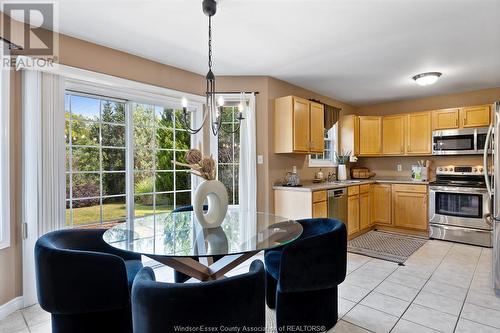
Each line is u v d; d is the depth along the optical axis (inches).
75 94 106.4
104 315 63.4
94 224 111.3
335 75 146.8
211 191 76.0
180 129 139.9
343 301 92.7
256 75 146.0
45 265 59.5
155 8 82.9
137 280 47.6
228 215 97.7
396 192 184.1
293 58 123.0
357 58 123.5
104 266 60.7
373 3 81.1
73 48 100.3
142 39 103.6
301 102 148.3
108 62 109.7
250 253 63.8
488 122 161.9
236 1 79.1
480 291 99.1
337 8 83.5
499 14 87.4
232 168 150.8
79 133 107.7
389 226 187.6
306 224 92.0
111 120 116.7
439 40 106.0
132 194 121.6
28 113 89.7
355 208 170.9
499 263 95.8
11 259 87.2
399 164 206.8
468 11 85.7
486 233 151.1
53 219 94.1
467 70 139.3
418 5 82.4
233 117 151.3
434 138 179.5
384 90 176.2
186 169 141.1
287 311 72.2
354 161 204.8
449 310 86.6
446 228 163.3
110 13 85.4
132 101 122.0
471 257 135.2
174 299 42.3
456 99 182.4
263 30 97.0
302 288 70.6
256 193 145.3
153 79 124.0
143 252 58.2
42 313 86.3
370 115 219.0
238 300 45.0
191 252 58.1
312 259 70.9
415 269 120.1
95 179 112.0
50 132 93.8
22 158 89.4
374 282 107.2
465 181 171.5
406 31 98.4
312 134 155.6
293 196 140.3
